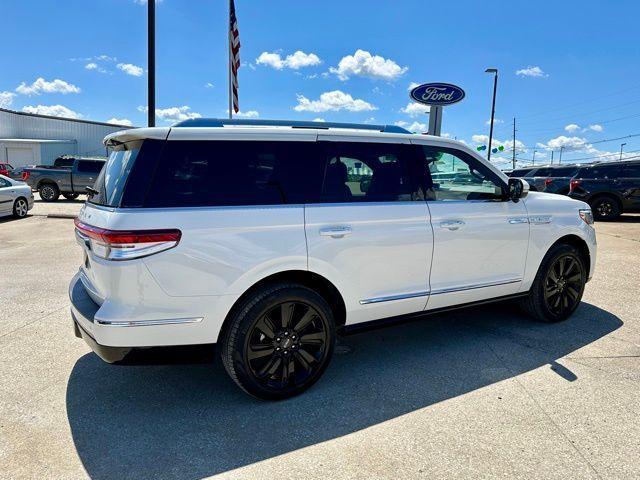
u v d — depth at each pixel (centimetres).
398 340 418
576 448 256
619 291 571
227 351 295
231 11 981
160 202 276
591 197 1338
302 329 316
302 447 261
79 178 1911
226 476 236
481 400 309
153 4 772
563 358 375
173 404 308
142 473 238
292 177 315
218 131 298
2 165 2827
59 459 248
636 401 305
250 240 291
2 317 470
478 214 389
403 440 266
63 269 686
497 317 478
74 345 402
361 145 345
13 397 314
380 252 339
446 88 1112
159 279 269
